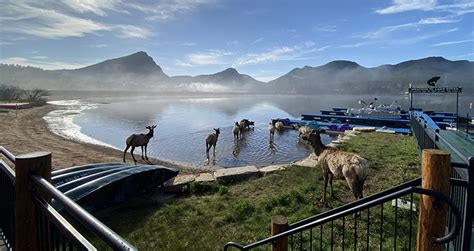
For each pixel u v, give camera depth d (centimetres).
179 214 691
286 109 5934
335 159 671
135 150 1769
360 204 304
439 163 236
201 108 5984
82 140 2055
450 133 1195
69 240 173
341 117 2781
